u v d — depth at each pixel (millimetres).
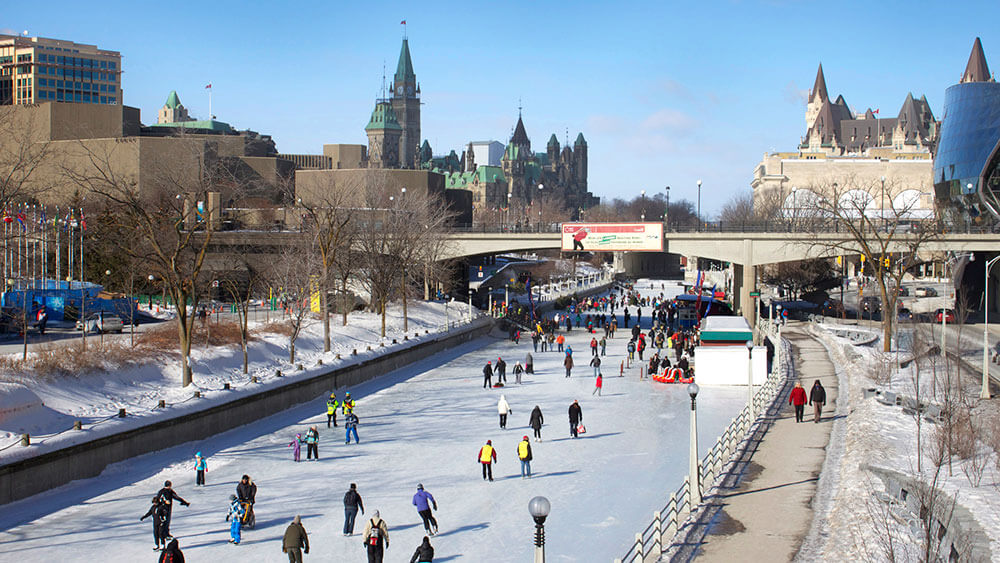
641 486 41344
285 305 87250
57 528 35500
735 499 36531
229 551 32969
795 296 143000
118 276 99188
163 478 43031
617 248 106438
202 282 96250
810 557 29312
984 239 96938
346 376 70125
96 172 132375
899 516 31484
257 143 193250
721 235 103938
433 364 84625
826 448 44844
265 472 44406
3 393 42188
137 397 51719
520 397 66125
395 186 155875
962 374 64812
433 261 108250
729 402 63188
